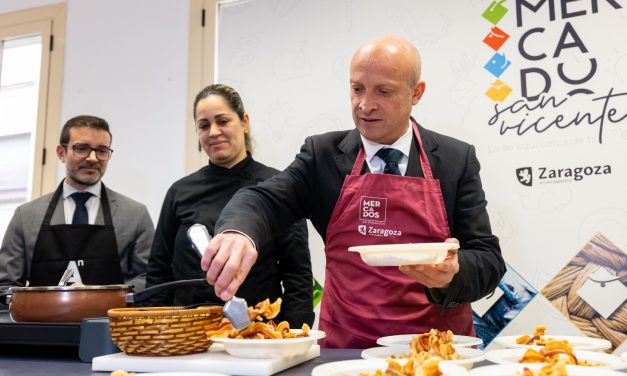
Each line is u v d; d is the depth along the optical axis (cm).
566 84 221
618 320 204
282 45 263
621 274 206
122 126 288
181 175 275
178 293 194
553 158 220
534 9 229
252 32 270
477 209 154
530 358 96
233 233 123
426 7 243
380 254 111
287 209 156
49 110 300
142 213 250
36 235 238
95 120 243
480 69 233
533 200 220
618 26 217
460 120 233
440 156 158
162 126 281
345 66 252
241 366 99
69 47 304
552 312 212
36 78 317
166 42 287
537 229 219
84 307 124
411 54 146
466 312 155
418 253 109
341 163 159
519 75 228
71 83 300
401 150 158
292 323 184
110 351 114
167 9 289
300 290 190
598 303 207
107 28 299
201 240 115
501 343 125
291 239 192
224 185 202
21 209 245
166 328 106
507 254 221
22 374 102
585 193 214
